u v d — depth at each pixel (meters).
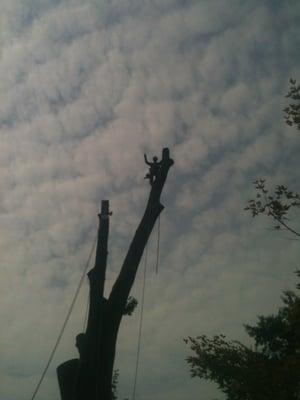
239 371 17.53
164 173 10.23
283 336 17.89
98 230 9.75
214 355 18.05
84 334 9.12
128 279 9.29
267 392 16.80
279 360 17.80
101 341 8.81
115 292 9.17
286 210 13.15
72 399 8.69
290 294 17.84
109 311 9.04
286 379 16.58
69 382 8.92
